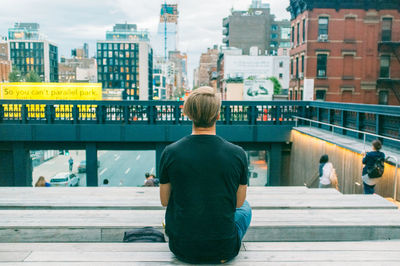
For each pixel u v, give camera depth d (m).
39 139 15.70
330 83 32.28
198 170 2.09
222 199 2.11
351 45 32.00
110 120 16.00
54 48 172.12
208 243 2.13
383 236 3.64
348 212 4.13
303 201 4.62
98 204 4.37
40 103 15.75
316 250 2.76
